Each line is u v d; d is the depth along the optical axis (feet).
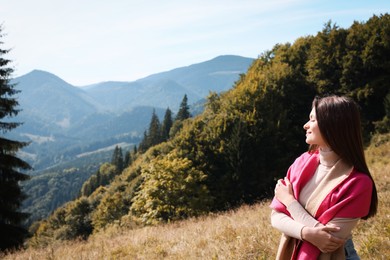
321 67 117.60
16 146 59.67
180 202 67.72
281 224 5.50
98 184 492.13
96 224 166.09
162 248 23.26
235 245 17.99
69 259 25.16
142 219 64.59
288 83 122.62
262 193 96.07
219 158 99.25
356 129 5.34
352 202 5.09
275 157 101.24
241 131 97.04
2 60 59.82
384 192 27.04
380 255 13.28
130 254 23.99
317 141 5.60
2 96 59.52
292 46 145.89
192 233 26.05
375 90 104.01
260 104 107.76
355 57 108.58
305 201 5.53
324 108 5.42
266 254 16.14
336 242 5.00
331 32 117.29
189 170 72.38
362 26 111.96
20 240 60.23
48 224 258.78
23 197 61.11
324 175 5.49
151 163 71.77
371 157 65.31
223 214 37.40
